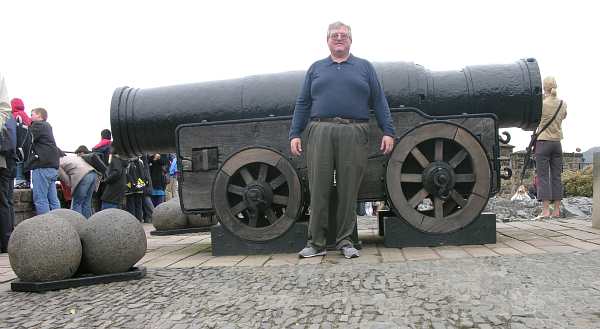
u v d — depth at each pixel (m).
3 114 5.01
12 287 3.90
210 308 3.09
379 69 5.32
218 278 3.90
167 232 8.06
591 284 3.21
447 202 5.30
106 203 9.09
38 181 7.34
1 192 6.44
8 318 3.18
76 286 3.95
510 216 10.16
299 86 5.39
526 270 3.64
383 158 5.07
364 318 2.75
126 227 4.14
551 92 7.65
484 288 3.21
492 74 5.25
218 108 5.45
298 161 5.16
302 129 4.86
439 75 5.33
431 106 5.23
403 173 5.07
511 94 5.19
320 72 4.73
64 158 8.68
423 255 4.49
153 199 11.92
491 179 4.95
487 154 4.93
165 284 3.83
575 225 6.46
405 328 2.58
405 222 4.99
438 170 4.91
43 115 7.52
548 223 6.86
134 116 5.61
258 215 5.24
